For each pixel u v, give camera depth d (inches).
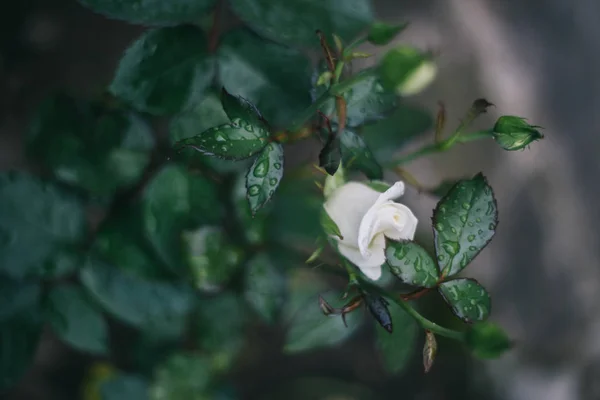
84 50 33.9
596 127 37.2
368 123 24.6
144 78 25.3
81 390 34.0
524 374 36.5
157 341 30.4
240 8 25.5
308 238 24.2
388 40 22.5
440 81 34.8
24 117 33.5
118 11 25.0
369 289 23.4
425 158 34.4
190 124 25.7
